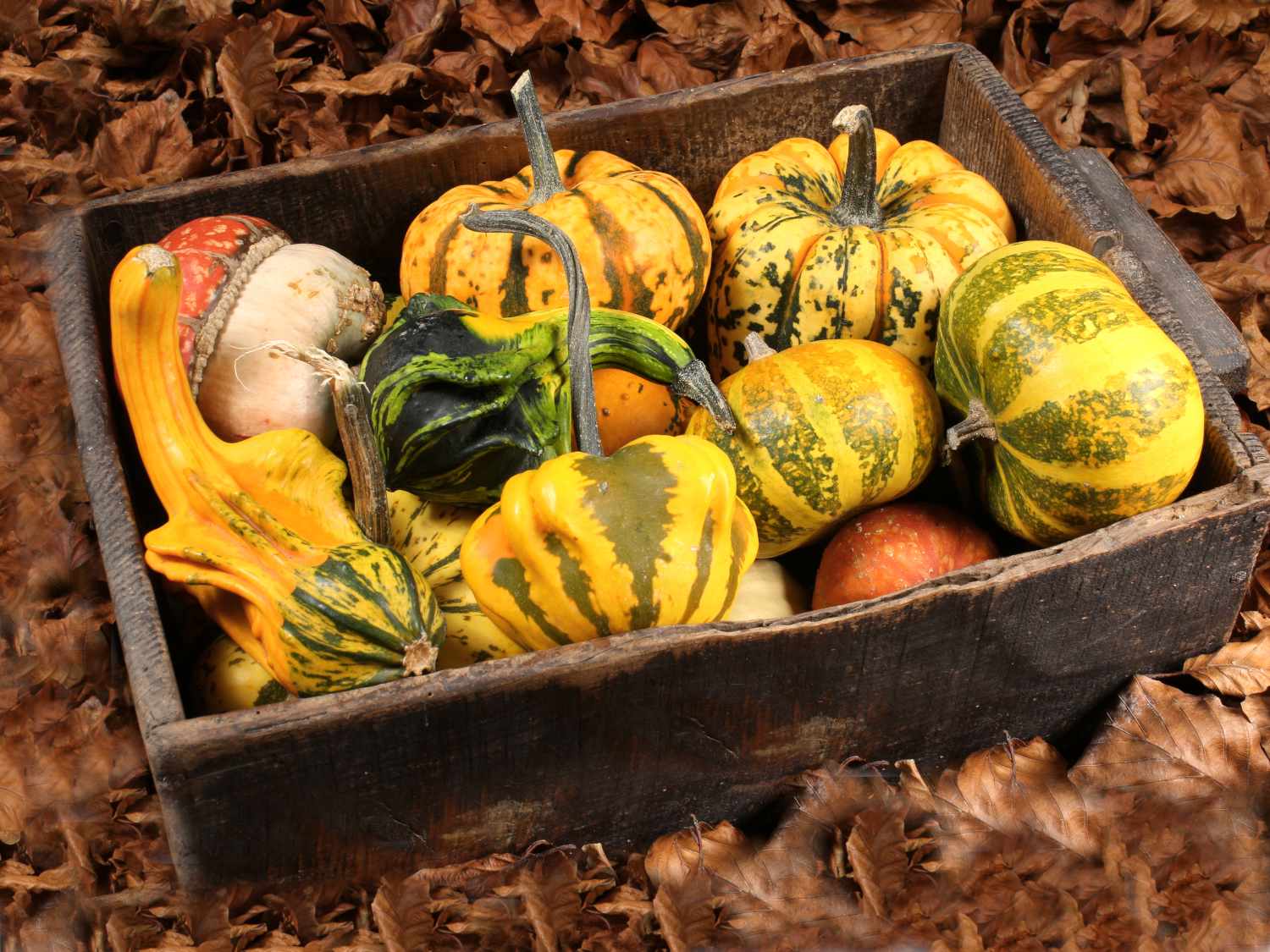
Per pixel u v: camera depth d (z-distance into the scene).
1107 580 1.07
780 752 1.08
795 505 1.08
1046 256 1.08
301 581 1.03
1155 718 1.11
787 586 1.12
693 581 1.03
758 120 1.24
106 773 1.13
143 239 1.18
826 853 1.10
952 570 1.09
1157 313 1.11
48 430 1.26
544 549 1.03
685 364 1.08
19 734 1.14
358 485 1.06
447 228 1.13
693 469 1.03
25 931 1.09
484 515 1.06
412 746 1.03
